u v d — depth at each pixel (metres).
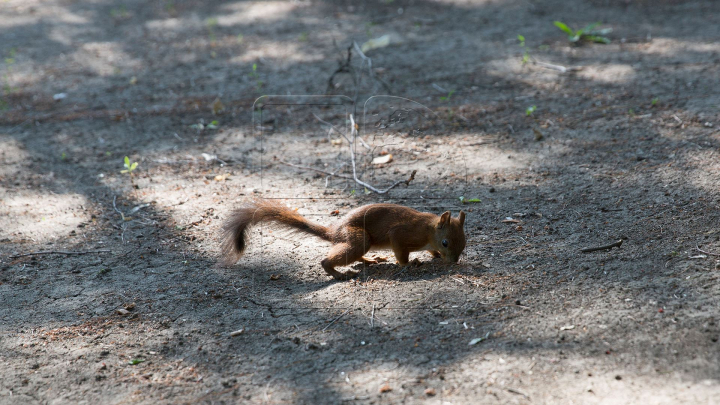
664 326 5.63
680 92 12.20
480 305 6.33
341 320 6.36
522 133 11.34
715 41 15.22
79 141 12.80
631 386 4.95
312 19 21.22
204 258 8.06
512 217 8.39
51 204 9.95
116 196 10.14
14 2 27.25
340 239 7.33
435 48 17.09
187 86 15.91
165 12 24.31
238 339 6.25
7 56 19.77
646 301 6.04
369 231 7.32
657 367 5.13
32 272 7.91
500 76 14.51
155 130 13.20
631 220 7.86
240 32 20.53
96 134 13.15
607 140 10.55
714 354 5.19
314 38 19.05
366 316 6.38
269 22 21.41
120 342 6.36
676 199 8.22
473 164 10.30
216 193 9.98
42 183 10.82
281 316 6.59
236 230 7.59
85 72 17.73
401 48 17.34
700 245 6.99
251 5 23.92
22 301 7.25
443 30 18.75
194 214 9.31
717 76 12.80
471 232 8.07
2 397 5.61
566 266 6.92
